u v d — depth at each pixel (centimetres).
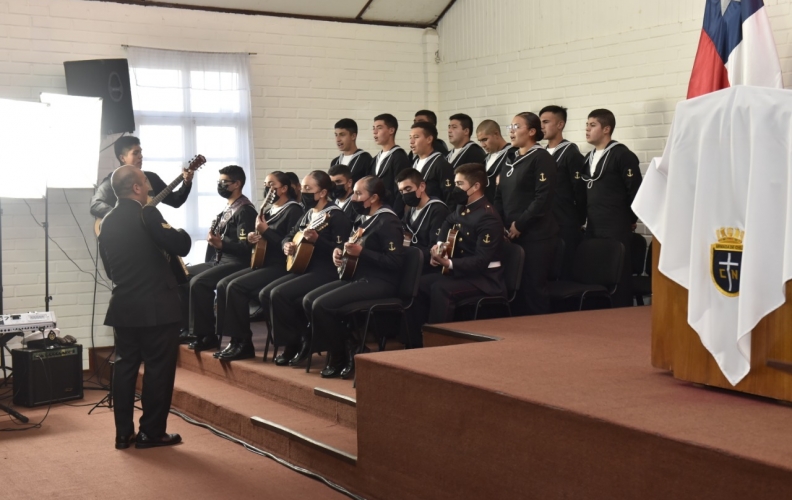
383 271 507
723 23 552
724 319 284
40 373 589
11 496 395
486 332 443
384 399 358
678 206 299
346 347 496
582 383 312
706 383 297
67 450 471
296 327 539
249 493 389
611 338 421
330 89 823
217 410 504
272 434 450
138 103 732
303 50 809
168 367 468
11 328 587
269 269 575
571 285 569
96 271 724
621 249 557
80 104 644
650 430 248
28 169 616
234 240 616
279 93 802
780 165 265
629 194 603
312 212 574
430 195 630
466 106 835
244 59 773
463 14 831
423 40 864
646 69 659
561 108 649
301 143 813
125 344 469
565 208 639
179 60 746
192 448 469
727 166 281
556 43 733
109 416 557
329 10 810
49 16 701
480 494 310
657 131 654
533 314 559
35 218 697
